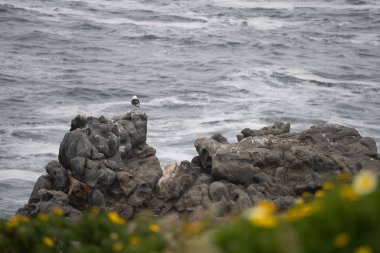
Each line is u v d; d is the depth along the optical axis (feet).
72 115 559.38
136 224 96.07
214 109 583.17
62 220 103.09
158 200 276.41
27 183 401.08
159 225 99.55
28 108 572.51
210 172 292.40
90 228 99.14
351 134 310.24
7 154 445.78
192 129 517.55
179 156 450.30
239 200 265.95
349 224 64.18
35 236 97.19
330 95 651.25
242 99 621.31
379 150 491.31
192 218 264.52
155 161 291.99
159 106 593.83
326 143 302.45
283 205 260.62
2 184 396.78
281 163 287.07
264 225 64.18
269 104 604.08
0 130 499.92
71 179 276.41
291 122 555.28
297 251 61.82
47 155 448.24
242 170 281.95
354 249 62.34
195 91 651.25
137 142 296.10
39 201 270.67
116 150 285.23
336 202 68.23
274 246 62.03
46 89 640.17
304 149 290.15
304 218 68.23
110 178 272.31
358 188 67.97
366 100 638.53
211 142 296.30
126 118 301.63
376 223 63.21
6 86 645.51
